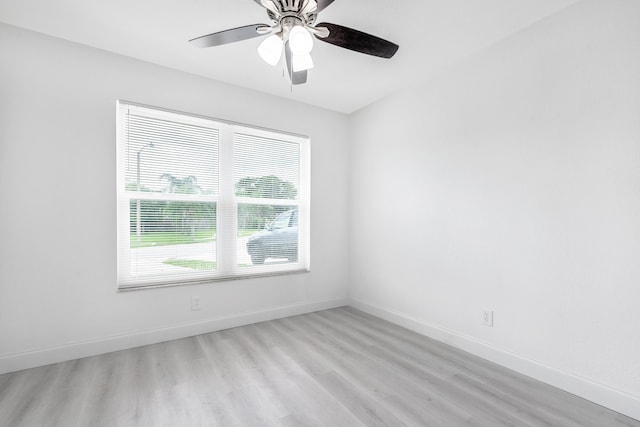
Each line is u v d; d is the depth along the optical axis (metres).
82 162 2.28
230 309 2.95
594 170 1.76
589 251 1.78
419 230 2.87
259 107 3.12
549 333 1.95
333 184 3.66
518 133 2.12
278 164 3.33
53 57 2.19
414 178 2.92
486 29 2.09
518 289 2.11
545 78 1.97
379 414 1.64
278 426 1.55
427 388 1.90
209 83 2.83
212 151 2.91
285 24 1.60
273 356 2.33
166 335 2.61
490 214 2.28
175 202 2.74
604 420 1.60
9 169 2.05
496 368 2.16
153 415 1.62
